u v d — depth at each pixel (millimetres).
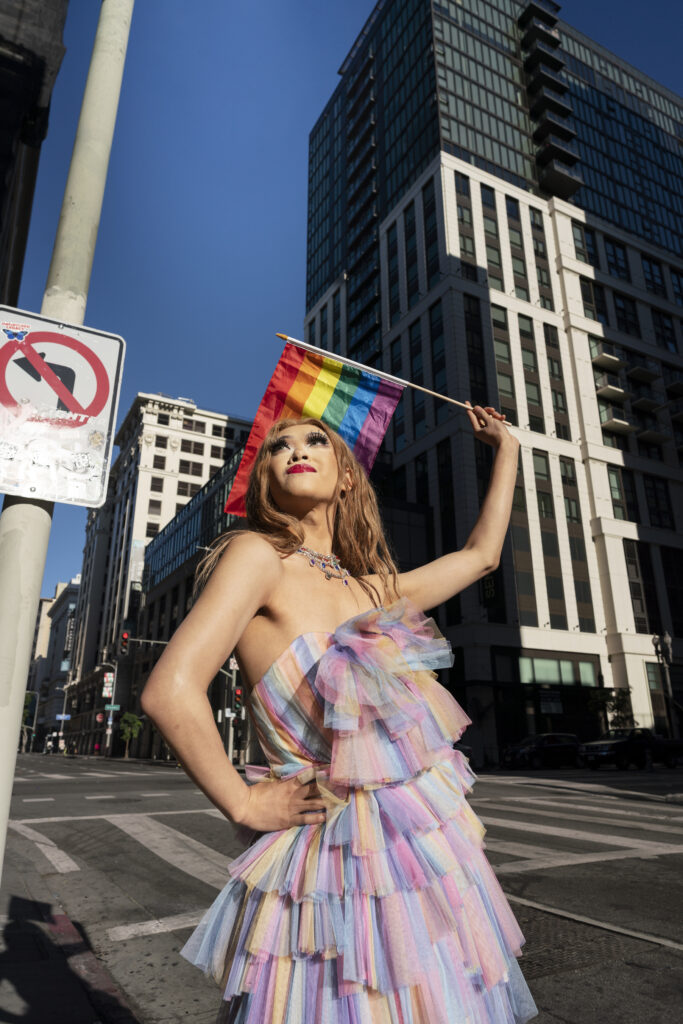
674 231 56594
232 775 1033
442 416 41531
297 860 1052
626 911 4594
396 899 1031
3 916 4445
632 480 45344
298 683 1167
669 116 62625
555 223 48594
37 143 8734
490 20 53625
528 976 3451
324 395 2223
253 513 1462
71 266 2725
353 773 1058
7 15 7871
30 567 2332
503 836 7762
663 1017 2953
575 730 37312
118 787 16688
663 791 13922
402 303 47656
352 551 1524
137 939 4203
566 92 54500
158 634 61000
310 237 68125
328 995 981
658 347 50250
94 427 2564
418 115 50188
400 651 1238
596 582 41656
